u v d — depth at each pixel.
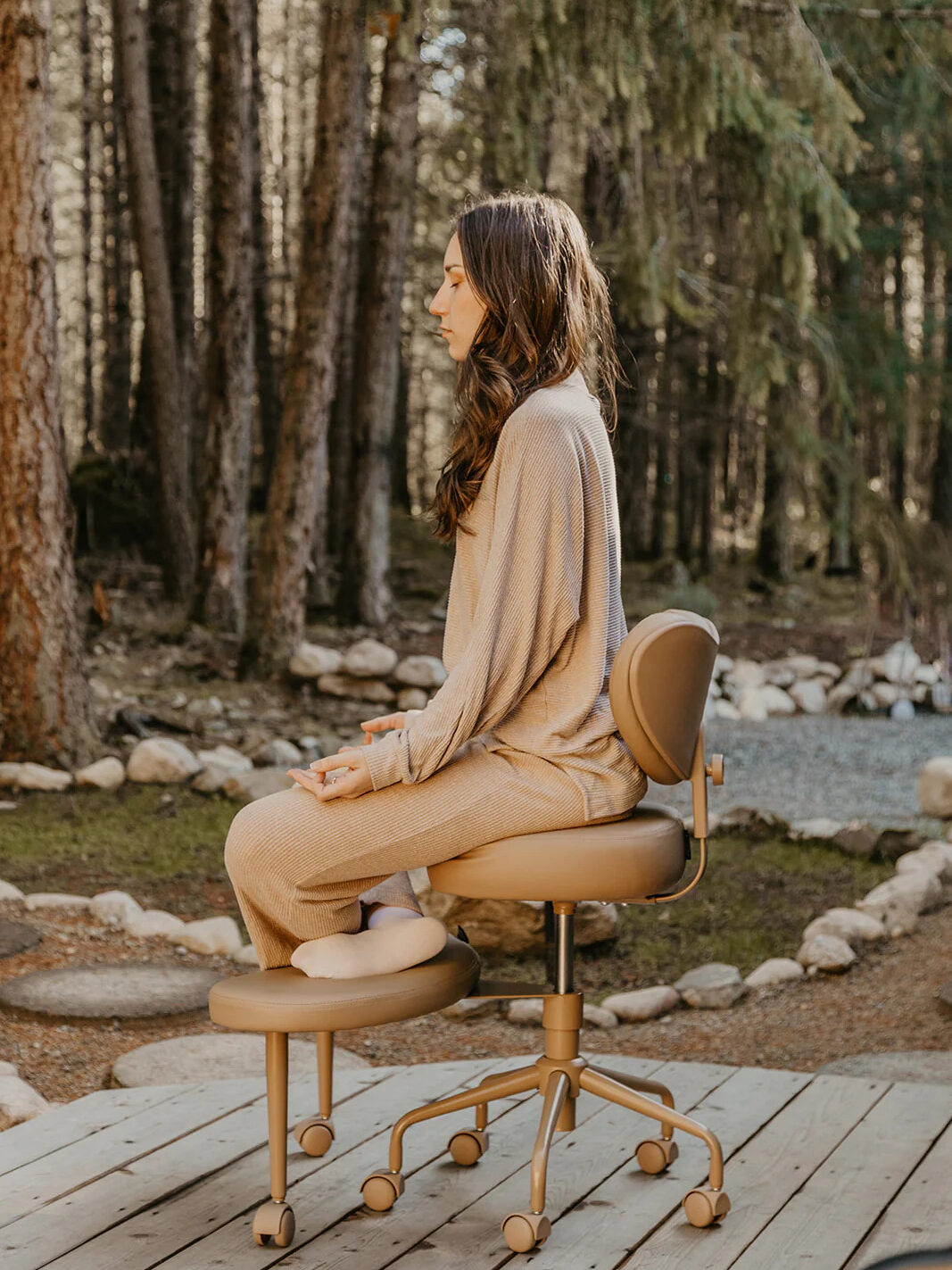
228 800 5.98
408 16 6.33
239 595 10.67
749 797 6.64
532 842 1.85
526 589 1.85
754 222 8.88
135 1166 2.20
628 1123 2.39
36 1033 3.24
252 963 4.00
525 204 2.01
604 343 2.09
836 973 3.88
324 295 8.86
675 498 19.38
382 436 11.42
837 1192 2.08
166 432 12.04
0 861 4.97
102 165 21.77
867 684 10.47
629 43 6.45
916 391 12.74
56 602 6.24
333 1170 2.19
